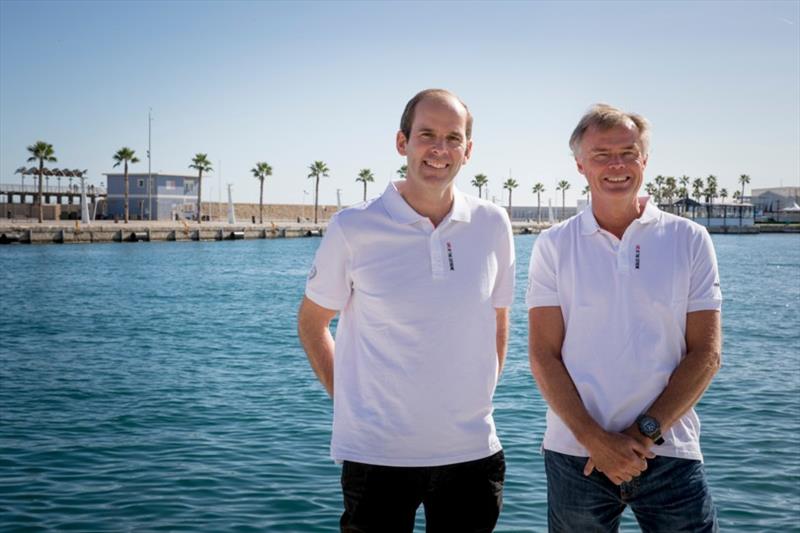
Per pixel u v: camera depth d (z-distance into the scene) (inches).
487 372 120.3
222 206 4458.7
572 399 120.9
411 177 118.5
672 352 122.8
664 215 126.5
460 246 118.6
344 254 119.2
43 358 658.8
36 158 3137.3
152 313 1039.0
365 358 118.1
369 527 116.6
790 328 827.4
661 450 120.2
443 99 116.5
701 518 119.5
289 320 968.3
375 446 116.3
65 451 358.9
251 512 273.7
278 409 450.3
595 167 124.0
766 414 412.8
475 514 118.4
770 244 3757.4
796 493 281.1
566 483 125.2
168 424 413.1
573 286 125.6
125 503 284.7
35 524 264.7
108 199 3843.5
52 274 1705.2
